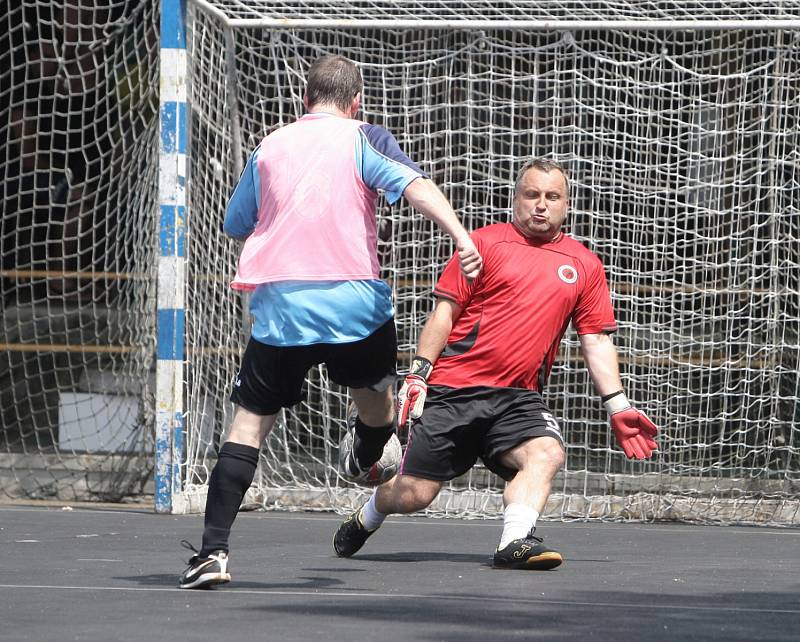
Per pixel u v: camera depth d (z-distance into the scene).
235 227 15.91
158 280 27.16
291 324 14.88
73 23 38.69
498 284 18.73
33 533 22.83
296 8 29.88
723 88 33.66
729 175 33.12
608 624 12.84
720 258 33.41
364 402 15.84
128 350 31.25
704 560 20.08
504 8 29.11
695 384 33.09
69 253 40.03
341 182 15.05
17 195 34.62
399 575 17.12
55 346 33.34
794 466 29.95
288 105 32.09
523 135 35.44
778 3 29.25
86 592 14.91
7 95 39.69
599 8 29.09
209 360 29.20
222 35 29.94
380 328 15.11
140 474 30.38
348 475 17.25
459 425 18.69
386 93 33.91
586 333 19.12
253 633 11.95
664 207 31.23
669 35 35.78
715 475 29.80
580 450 32.00
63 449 31.41
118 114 34.06
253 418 15.30
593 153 30.89
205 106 29.12
